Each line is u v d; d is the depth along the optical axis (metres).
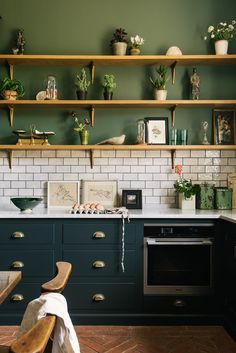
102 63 4.01
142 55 4.00
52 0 4.11
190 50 4.11
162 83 3.89
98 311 3.40
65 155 4.09
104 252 3.41
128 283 3.41
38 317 0.86
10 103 3.77
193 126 4.13
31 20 4.10
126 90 4.12
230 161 4.12
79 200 4.04
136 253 3.41
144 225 3.41
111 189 4.07
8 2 4.09
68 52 4.10
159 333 3.22
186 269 3.42
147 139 4.04
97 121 4.11
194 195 3.89
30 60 3.89
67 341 0.91
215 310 3.40
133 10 4.12
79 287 3.40
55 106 3.99
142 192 4.10
